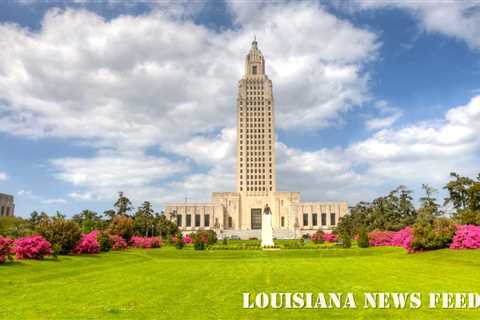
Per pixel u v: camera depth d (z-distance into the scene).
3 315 22.59
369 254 74.81
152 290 31.36
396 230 121.06
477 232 58.84
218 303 26.02
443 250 60.91
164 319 21.73
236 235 179.38
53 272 41.97
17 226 114.44
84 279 38.22
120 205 145.75
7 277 36.75
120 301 26.64
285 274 42.47
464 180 98.25
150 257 71.56
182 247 88.88
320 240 113.75
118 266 52.75
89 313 23.08
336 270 46.06
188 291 30.86
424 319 21.62
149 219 139.62
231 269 48.97
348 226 142.12
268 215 95.44
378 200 136.50
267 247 88.19
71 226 61.31
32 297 28.11
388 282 34.81
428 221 67.81
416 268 46.72
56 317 22.16
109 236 75.69
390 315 22.53
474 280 35.66
